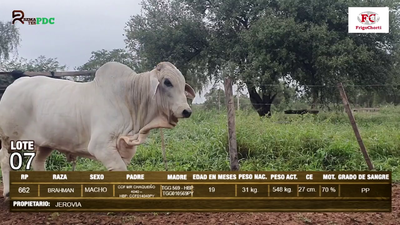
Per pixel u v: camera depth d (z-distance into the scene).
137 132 4.29
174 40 17.75
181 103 4.12
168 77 4.15
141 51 18.12
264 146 7.11
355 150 7.16
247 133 7.28
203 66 19.11
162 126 4.25
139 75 4.32
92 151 4.13
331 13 15.29
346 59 14.20
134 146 4.36
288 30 15.05
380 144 7.62
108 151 4.09
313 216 4.12
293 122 8.48
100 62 15.73
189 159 6.97
